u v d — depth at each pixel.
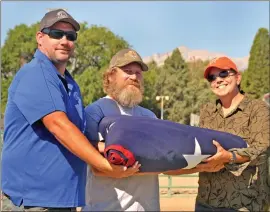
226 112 3.17
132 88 2.99
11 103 2.51
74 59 31.75
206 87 43.19
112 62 3.05
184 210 8.16
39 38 2.65
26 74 2.47
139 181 2.76
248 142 2.97
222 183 3.06
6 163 2.51
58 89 2.47
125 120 2.62
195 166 2.73
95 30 32.19
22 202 2.46
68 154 2.50
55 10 2.63
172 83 41.88
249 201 2.97
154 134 2.54
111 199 2.74
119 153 2.42
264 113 2.94
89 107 2.94
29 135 2.46
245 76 47.16
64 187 2.47
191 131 2.69
